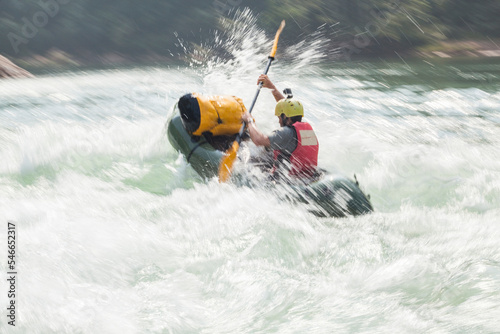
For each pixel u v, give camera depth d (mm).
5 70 33188
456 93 25766
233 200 9836
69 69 50781
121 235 8477
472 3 57656
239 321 6594
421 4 56750
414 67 40438
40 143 13617
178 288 7211
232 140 11414
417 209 10141
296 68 36562
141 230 8750
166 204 10023
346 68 39281
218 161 10664
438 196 10820
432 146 15109
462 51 51906
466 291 7000
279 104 10383
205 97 11125
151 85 29875
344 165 12734
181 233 8750
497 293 6898
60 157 12922
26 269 7352
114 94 26125
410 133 17344
